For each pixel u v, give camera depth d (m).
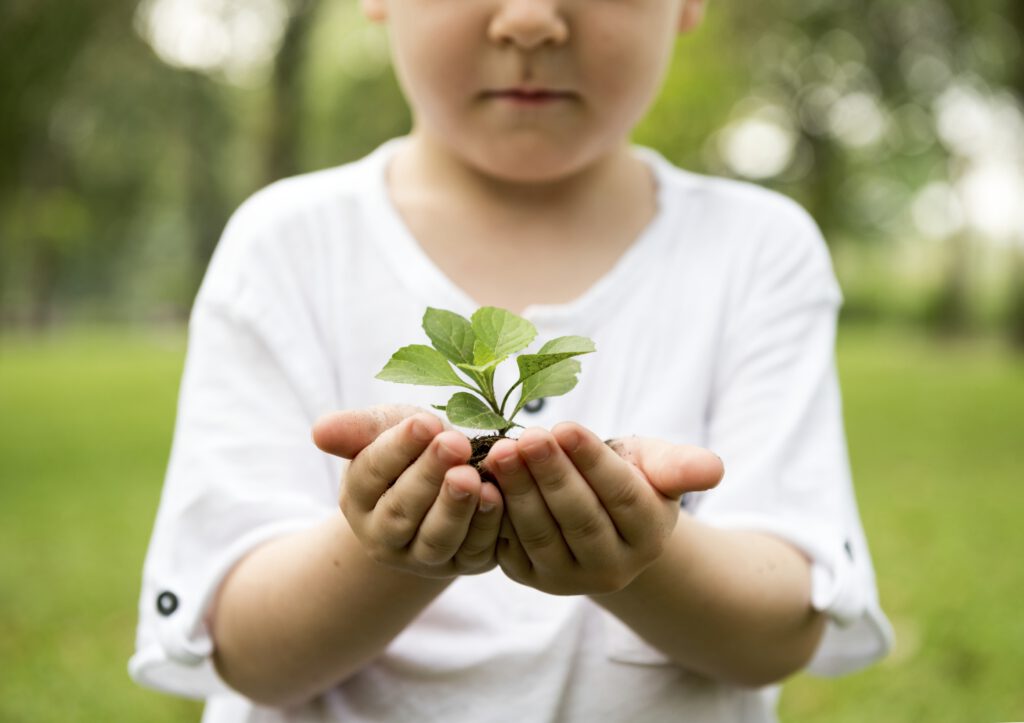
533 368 1.42
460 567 1.42
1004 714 4.00
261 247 2.06
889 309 38.69
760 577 1.75
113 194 28.88
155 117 24.17
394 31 2.00
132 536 6.79
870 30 18.41
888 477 8.64
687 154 18.88
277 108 20.39
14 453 9.90
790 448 1.96
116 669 4.59
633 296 2.04
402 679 1.88
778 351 2.04
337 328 2.03
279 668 1.75
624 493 1.32
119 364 19.19
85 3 14.73
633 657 1.88
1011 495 7.82
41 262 35.47
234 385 1.96
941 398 13.56
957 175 22.27
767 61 19.95
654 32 1.90
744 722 2.01
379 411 1.39
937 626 4.83
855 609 1.81
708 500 1.96
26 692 4.34
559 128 1.88
